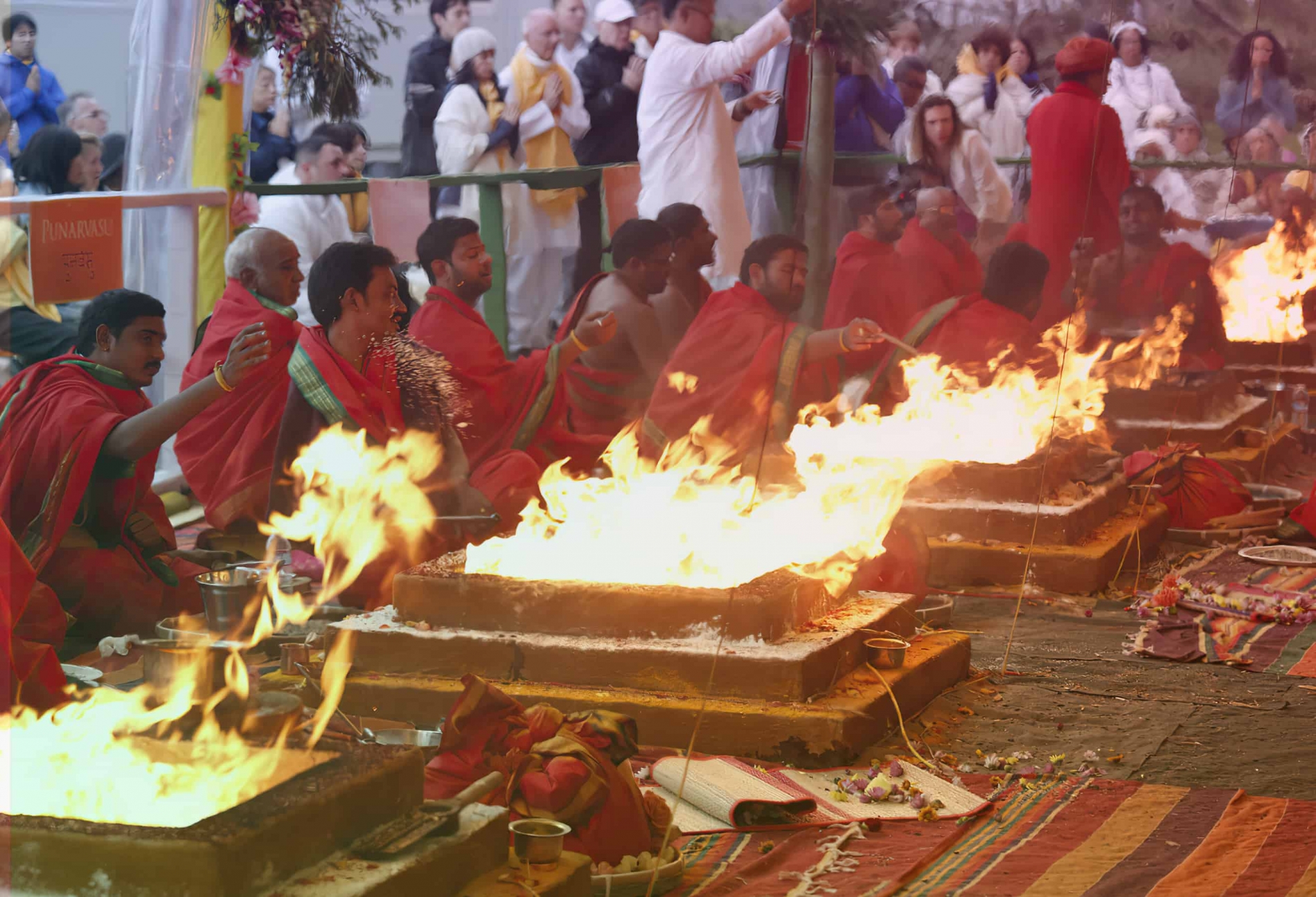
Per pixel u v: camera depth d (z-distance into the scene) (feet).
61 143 28.02
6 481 20.12
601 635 16.60
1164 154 47.09
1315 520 28.94
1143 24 47.52
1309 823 14.12
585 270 38.19
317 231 36.47
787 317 28.25
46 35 36.55
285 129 36.09
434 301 25.86
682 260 31.63
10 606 14.29
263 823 9.10
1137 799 14.82
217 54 30.66
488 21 40.29
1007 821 14.24
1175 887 12.51
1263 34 46.55
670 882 12.37
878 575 21.34
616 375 29.68
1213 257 45.52
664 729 15.89
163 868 8.79
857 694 16.48
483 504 21.95
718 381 27.30
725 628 16.34
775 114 37.42
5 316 13.30
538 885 10.48
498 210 35.65
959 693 18.79
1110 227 36.83
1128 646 21.24
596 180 35.83
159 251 30.45
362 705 16.63
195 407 20.21
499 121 35.96
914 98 39.45
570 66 37.32
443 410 22.58
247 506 24.41
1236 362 42.55
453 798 10.83
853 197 39.55
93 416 20.31
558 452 27.12
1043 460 25.94
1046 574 24.79
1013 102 43.06
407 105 36.24
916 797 14.46
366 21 39.93
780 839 13.70
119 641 19.56
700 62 33.86
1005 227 40.60
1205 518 29.27
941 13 43.04
